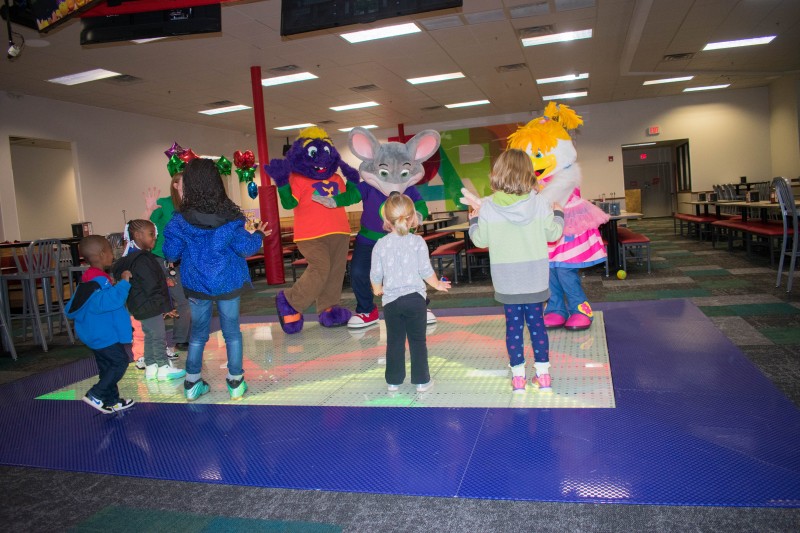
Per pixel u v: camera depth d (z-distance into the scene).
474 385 3.29
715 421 2.55
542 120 4.17
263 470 2.44
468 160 18.80
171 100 12.62
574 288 4.38
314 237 4.93
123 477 2.49
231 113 14.73
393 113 16.77
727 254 8.73
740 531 1.75
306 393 3.41
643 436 2.44
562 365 3.53
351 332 5.05
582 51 11.35
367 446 2.59
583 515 1.90
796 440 2.31
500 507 2.00
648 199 20.27
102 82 10.69
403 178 4.67
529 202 2.94
